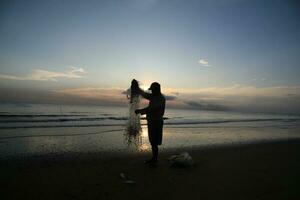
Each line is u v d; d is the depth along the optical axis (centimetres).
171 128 1583
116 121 2119
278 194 386
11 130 1181
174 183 439
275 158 697
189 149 829
